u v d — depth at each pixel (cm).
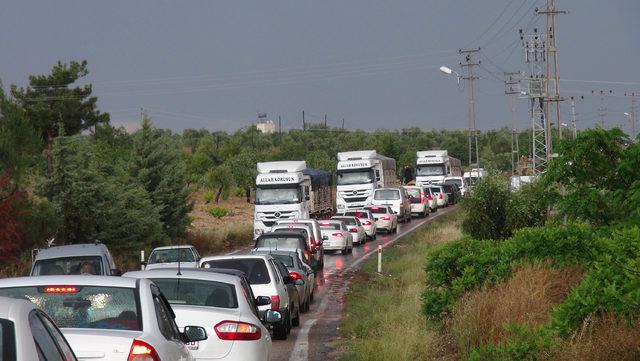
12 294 1872
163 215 10656
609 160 3912
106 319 1812
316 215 13038
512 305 3123
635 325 2366
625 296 2441
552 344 2503
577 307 2509
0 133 6419
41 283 1894
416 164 18862
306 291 5556
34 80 15900
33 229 6688
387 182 15925
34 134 6731
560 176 3931
